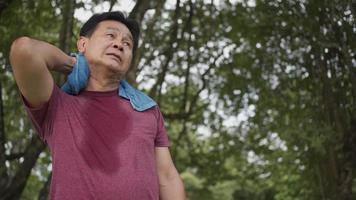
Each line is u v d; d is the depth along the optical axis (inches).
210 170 541.3
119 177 101.4
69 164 101.7
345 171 388.2
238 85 467.2
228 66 466.0
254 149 482.6
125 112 108.3
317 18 362.9
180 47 456.8
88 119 105.3
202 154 535.5
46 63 102.3
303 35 389.7
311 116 399.2
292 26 389.1
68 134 103.7
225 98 482.3
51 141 105.3
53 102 105.7
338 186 389.1
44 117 106.7
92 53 110.9
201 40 457.1
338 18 347.9
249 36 430.6
